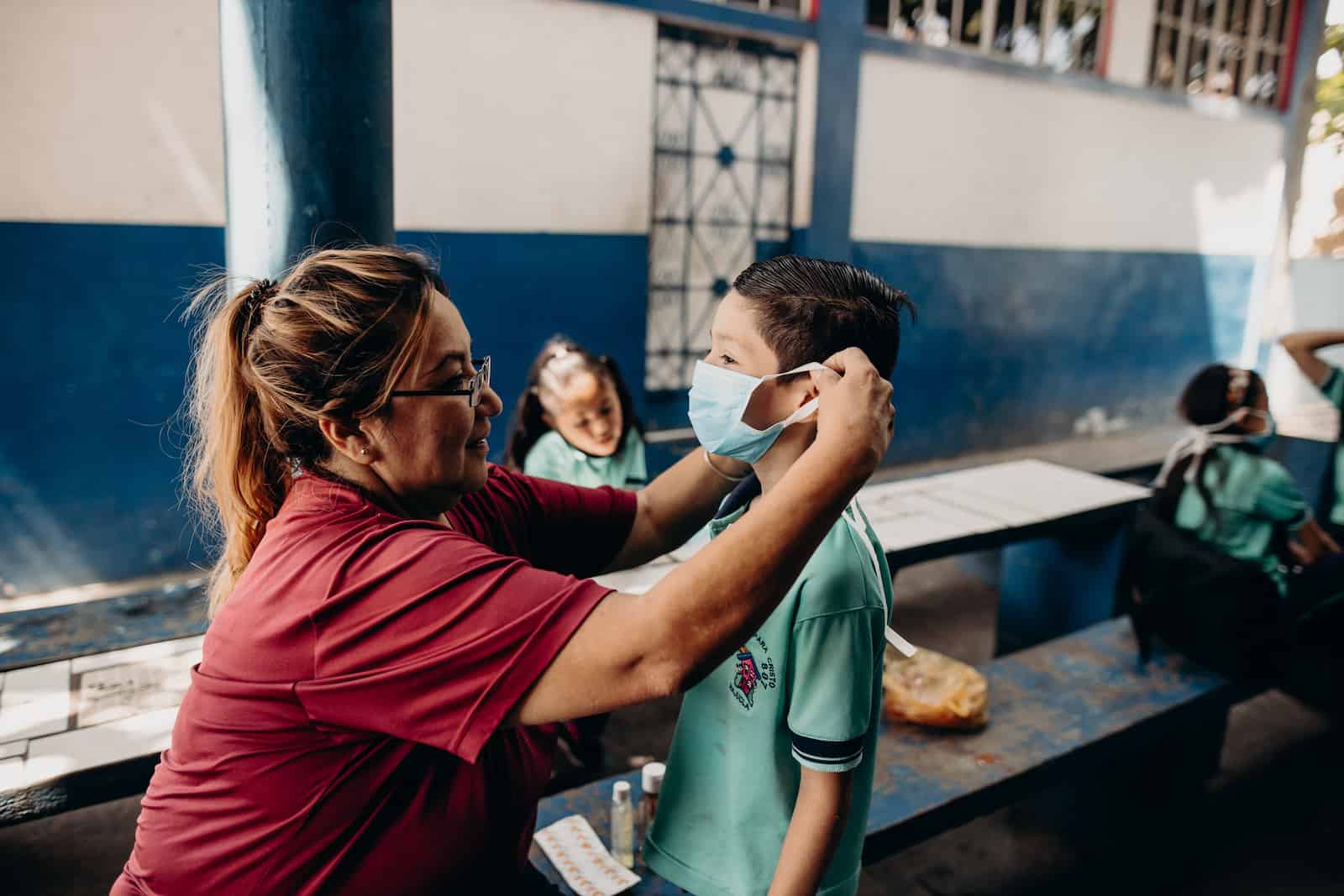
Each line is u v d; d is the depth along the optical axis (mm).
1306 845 2932
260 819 869
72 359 4125
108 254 4121
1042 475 3846
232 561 1056
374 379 897
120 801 2951
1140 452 7531
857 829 1289
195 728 887
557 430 2975
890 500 3453
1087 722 2574
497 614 815
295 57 1852
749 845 1227
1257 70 8555
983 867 2777
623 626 791
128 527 4375
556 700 806
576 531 1305
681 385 6062
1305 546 3207
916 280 6801
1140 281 8141
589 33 5090
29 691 2072
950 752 2408
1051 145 7238
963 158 6809
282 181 1907
